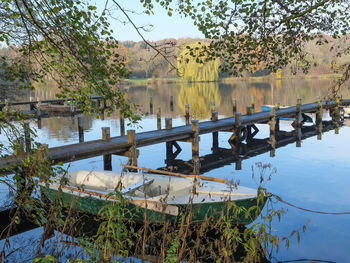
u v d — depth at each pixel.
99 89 4.39
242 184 10.60
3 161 7.45
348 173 11.45
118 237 3.94
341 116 24.78
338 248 6.46
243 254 6.12
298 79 74.62
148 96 45.00
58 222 4.52
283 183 10.55
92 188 8.63
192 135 14.62
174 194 7.24
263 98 38.56
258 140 18.36
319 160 13.38
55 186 7.90
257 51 5.27
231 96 42.78
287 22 5.10
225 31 4.96
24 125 4.08
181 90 56.22
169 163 13.62
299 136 19.11
